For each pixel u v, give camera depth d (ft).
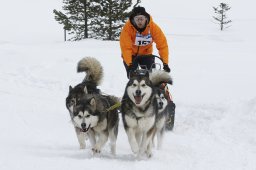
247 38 145.07
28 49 77.25
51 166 18.01
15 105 34.04
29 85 44.73
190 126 29.71
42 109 33.58
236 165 20.39
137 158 21.45
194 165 20.12
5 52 66.69
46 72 51.67
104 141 21.81
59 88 43.73
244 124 28.66
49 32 175.94
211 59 64.90
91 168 18.07
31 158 19.35
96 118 21.30
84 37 118.93
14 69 53.26
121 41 26.13
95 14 116.47
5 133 25.26
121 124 30.73
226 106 33.30
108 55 68.13
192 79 46.83
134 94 20.71
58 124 29.14
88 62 26.32
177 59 64.39
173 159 21.33
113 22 119.55
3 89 41.42
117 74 49.62
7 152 20.29
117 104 22.21
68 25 117.60
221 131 27.89
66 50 77.56
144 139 21.61
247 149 23.70
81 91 24.32
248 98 35.04
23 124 28.09
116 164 19.25
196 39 131.13
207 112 32.45
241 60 63.98
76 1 115.75
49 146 23.12
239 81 45.01
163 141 25.50
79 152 22.03
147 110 21.13
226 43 117.19
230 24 212.64
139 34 26.30
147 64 27.20
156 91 24.14
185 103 35.73
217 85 43.01
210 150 23.49
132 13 25.95
